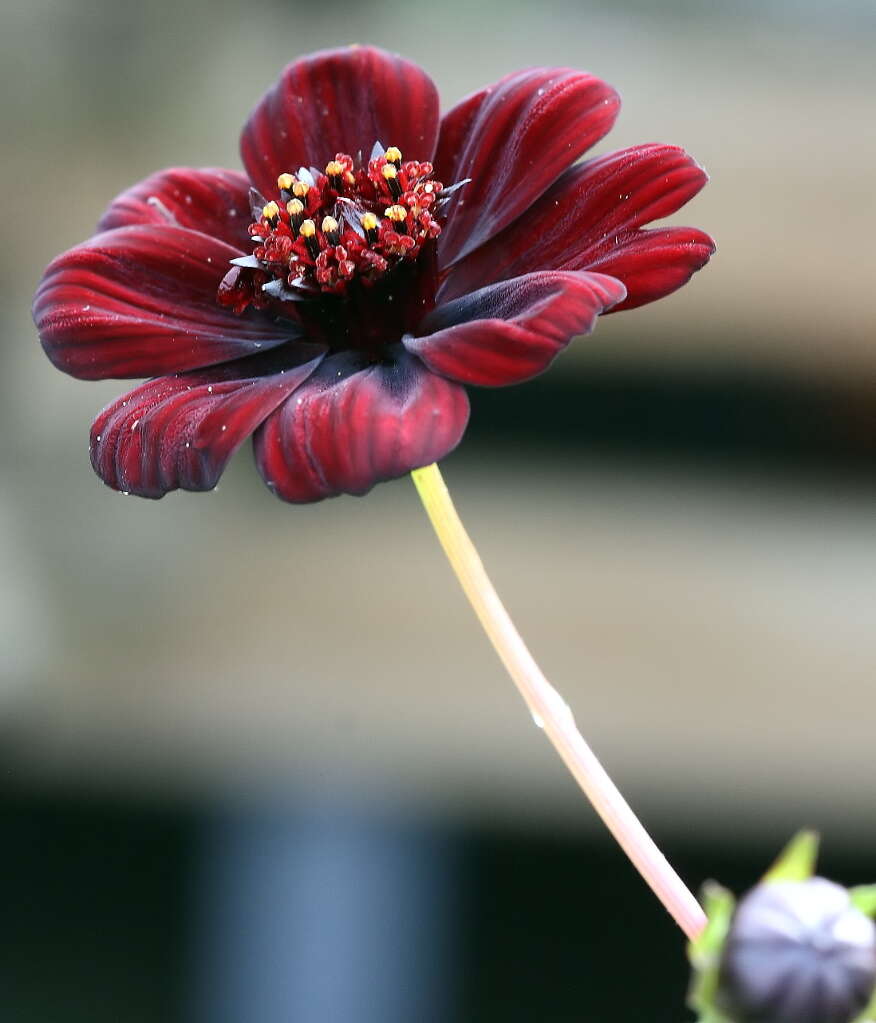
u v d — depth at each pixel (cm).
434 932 63
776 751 62
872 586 65
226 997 63
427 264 30
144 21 61
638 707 62
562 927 64
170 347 30
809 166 65
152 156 62
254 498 67
